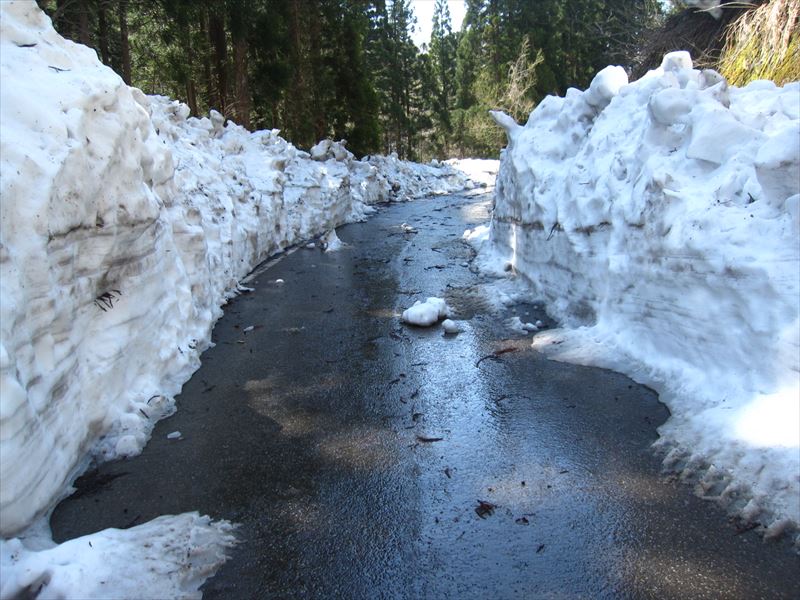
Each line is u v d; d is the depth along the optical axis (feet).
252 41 62.28
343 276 32.99
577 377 17.39
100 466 13.61
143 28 57.52
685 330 15.60
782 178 13.37
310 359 20.33
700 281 14.79
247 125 61.82
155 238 17.51
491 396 16.81
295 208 45.88
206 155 32.24
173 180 21.58
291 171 49.44
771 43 23.59
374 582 10.09
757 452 11.81
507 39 126.72
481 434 14.80
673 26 37.29
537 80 119.55
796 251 12.71
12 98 12.27
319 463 13.74
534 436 14.49
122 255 15.20
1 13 13.67
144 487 12.82
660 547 10.50
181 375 18.48
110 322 14.89
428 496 12.39
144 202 16.08
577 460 13.34
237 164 37.11
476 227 46.57
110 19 50.78
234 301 28.02
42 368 11.46
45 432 11.40
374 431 15.20
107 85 15.11
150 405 15.89
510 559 10.49
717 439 12.76
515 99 119.14
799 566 9.80
